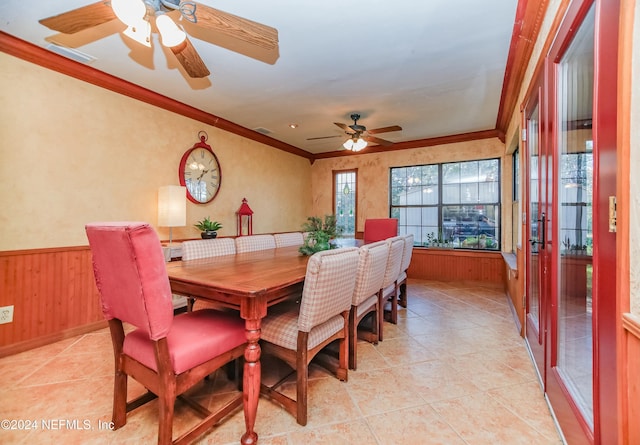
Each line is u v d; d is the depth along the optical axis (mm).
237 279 1636
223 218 4297
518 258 3012
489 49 2432
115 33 2230
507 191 4480
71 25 1654
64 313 2643
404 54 2518
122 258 1225
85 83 2768
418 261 5242
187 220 3785
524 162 2621
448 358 2301
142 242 1193
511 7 1945
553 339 1636
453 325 3000
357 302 2121
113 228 1217
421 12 1997
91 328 2816
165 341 1270
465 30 2184
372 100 3500
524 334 2637
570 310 1498
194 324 1593
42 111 2496
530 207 2426
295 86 3117
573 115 1456
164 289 1263
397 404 1734
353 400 1775
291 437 1474
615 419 921
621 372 884
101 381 1956
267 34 1748
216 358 1458
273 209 5309
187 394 1870
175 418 1629
